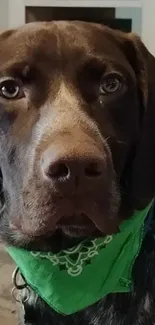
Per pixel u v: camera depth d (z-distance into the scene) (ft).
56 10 2.10
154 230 0.92
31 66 0.80
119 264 0.88
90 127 0.74
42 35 0.83
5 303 1.48
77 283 0.89
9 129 0.82
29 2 2.11
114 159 0.83
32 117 0.79
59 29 0.85
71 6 2.08
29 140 0.78
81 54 0.81
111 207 0.75
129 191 0.89
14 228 0.84
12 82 0.81
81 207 0.72
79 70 0.81
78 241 0.87
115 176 0.79
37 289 0.90
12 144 0.81
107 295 0.90
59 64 0.81
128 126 0.86
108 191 0.73
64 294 0.89
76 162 0.66
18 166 0.80
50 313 0.93
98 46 0.83
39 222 0.74
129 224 0.88
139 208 0.89
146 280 0.90
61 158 0.66
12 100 0.81
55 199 0.71
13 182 0.82
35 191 0.72
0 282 1.58
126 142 0.86
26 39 0.83
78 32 0.84
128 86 0.84
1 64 0.82
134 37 0.92
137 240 0.89
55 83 0.80
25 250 0.89
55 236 0.85
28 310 0.94
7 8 2.18
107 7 2.06
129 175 0.89
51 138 0.71
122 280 0.88
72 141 0.68
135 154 0.89
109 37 0.88
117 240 0.88
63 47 0.82
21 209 0.78
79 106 0.78
